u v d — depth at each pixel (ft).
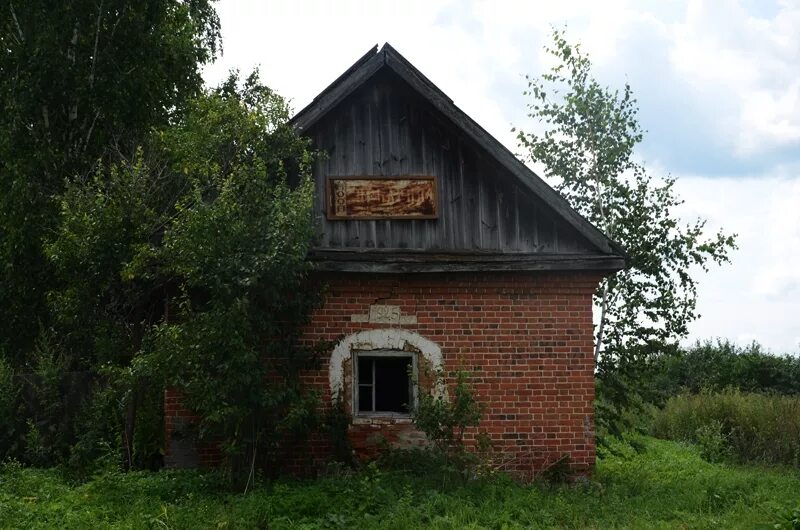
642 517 33.14
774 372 97.04
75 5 60.44
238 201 36.99
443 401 38.58
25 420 48.03
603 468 47.70
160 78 65.36
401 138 43.34
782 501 35.55
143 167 46.37
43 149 59.00
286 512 32.07
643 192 57.98
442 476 37.17
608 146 58.44
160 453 42.32
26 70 59.72
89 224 41.57
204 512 31.91
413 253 42.42
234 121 43.42
